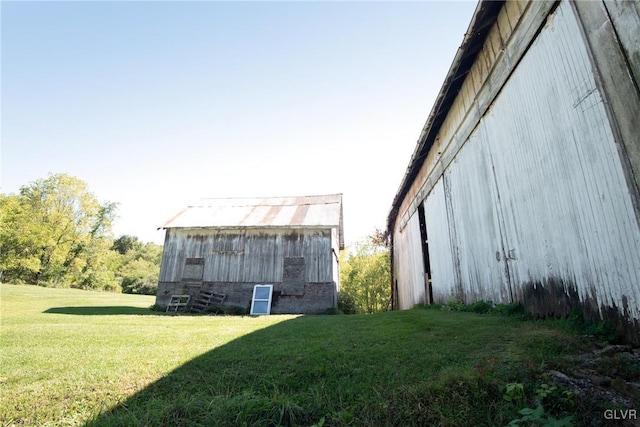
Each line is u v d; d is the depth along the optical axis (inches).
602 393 92.9
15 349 183.8
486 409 92.4
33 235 1283.2
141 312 491.8
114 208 1614.2
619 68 131.9
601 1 141.5
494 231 243.6
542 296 185.8
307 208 647.8
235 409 98.0
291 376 121.7
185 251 585.0
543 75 180.7
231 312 524.7
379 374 118.2
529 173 195.9
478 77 265.0
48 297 678.5
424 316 245.1
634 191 124.5
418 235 478.0
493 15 232.7
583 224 152.3
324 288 540.4
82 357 159.8
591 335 138.1
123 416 98.4
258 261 564.4
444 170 356.8
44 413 104.7
